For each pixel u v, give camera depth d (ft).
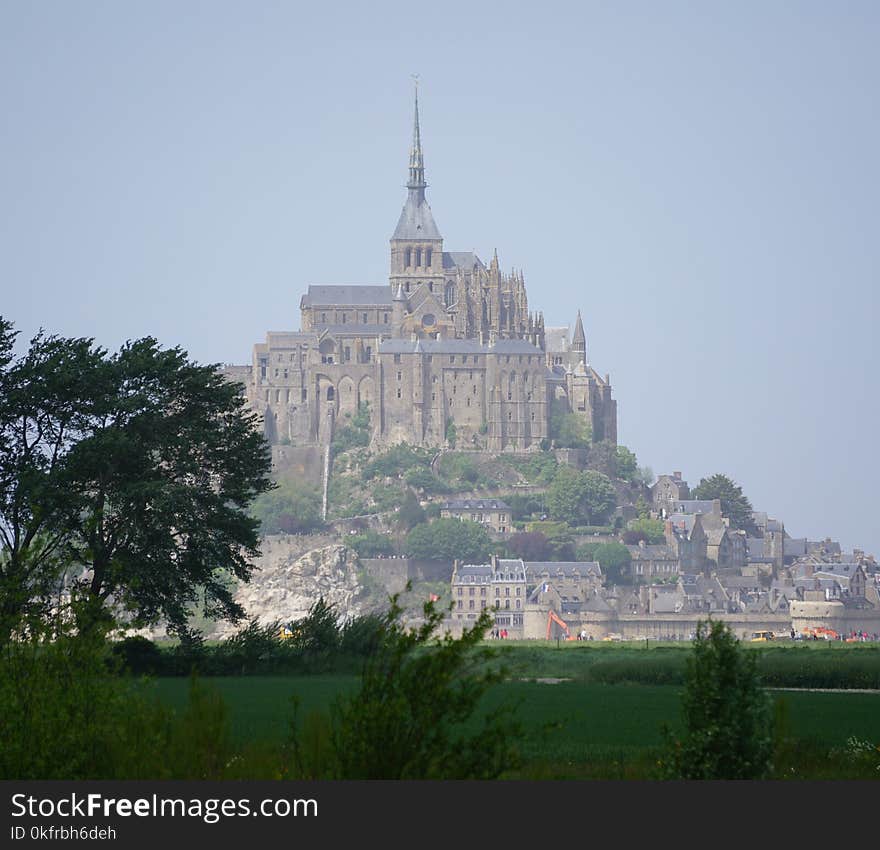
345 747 529.45
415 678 525.75
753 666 593.83
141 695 585.22
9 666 564.71
